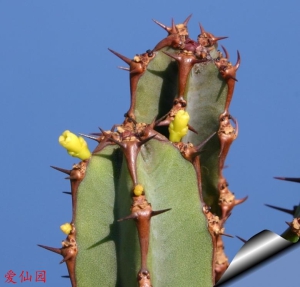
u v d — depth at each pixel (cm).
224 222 115
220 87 115
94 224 111
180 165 111
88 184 111
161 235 111
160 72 116
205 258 111
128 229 110
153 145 111
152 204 110
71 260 111
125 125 112
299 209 112
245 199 116
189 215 111
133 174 109
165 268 111
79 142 111
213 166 115
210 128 115
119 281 111
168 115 114
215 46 117
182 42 115
